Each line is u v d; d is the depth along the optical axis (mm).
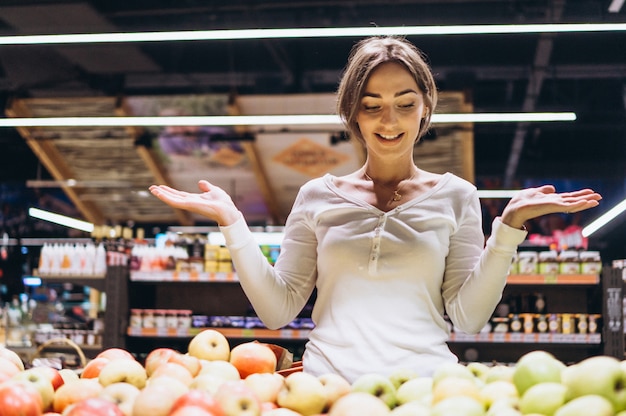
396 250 1880
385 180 1991
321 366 1857
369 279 1880
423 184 1985
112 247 5820
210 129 8969
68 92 9328
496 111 10281
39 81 9180
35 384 1529
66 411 1264
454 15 7703
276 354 1979
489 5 7574
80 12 7309
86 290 9359
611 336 5180
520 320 5270
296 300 2045
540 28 4312
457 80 8180
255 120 6461
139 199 10375
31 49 8469
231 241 1858
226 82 9625
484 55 9391
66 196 11500
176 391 1338
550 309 5684
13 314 6527
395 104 1863
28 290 10414
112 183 9133
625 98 10273
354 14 7832
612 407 1181
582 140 11672
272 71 9633
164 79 9711
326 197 2008
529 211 1703
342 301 1892
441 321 1940
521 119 6426
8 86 9797
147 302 6004
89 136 9172
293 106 8531
